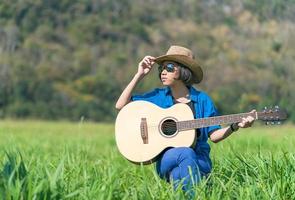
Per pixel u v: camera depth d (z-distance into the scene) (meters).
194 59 6.54
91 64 123.56
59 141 20.06
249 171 6.40
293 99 107.75
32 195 4.73
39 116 109.06
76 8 140.50
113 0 145.88
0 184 4.77
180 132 6.32
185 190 5.90
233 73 117.75
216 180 6.04
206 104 6.52
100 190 5.11
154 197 5.43
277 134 16.23
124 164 8.94
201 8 158.38
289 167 6.15
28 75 114.62
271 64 125.69
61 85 114.81
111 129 41.25
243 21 158.25
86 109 111.12
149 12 149.62
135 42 137.12
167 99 6.57
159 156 6.39
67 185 5.39
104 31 136.88
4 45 124.94
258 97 108.12
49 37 131.62
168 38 143.38
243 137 15.73
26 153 10.12
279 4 166.00
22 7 135.38
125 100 6.54
